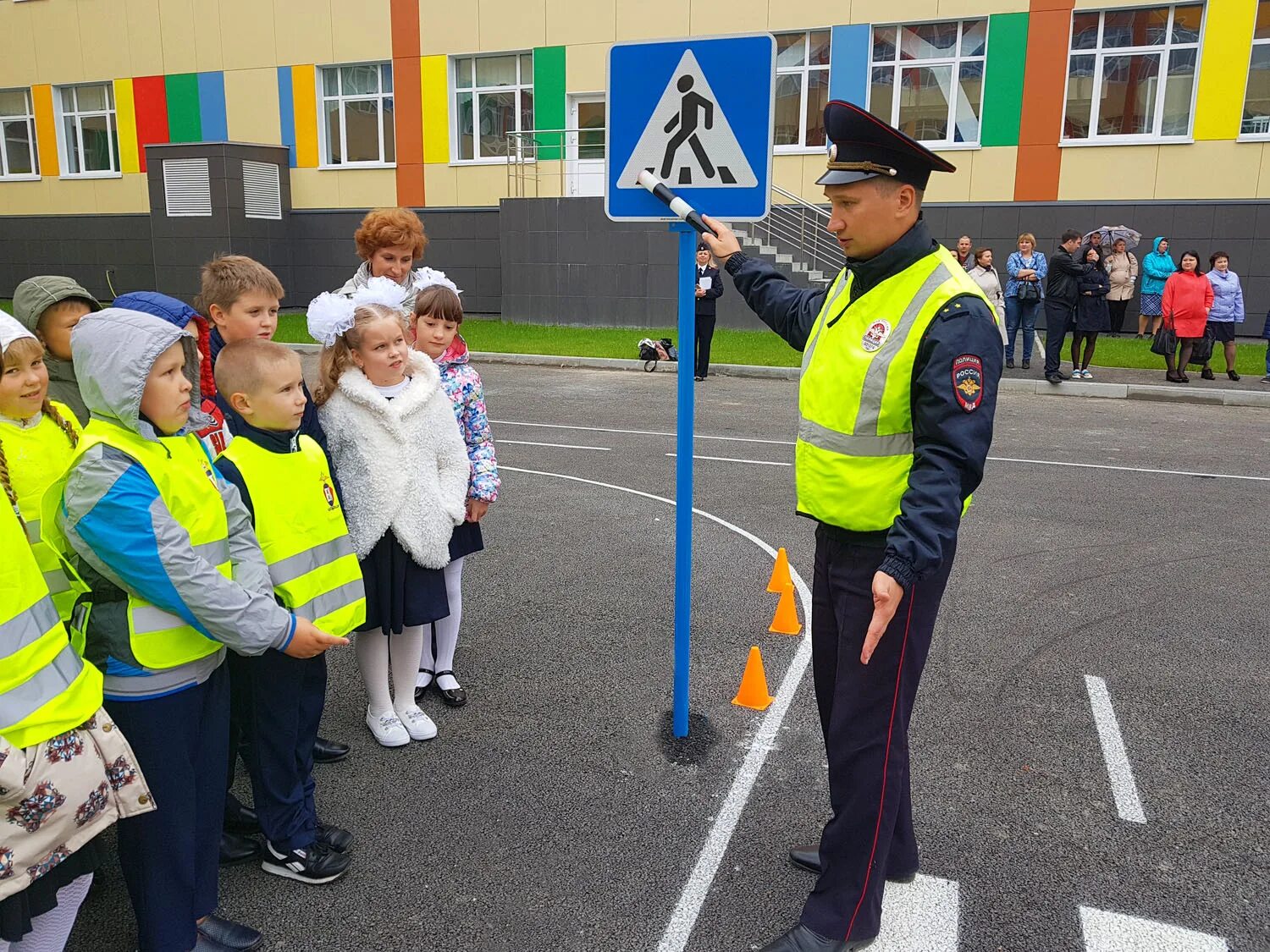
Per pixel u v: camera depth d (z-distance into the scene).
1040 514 7.03
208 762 2.54
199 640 2.42
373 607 3.51
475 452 3.96
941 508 2.20
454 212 20.66
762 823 3.26
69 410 2.84
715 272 13.77
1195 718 4.01
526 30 19.58
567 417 11.04
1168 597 5.37
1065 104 16.95
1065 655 4.62
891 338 2.34
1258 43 15.70
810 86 18.34
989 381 2.26
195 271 20.98
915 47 17.61
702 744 3.77
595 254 18.66
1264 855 3.11
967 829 3.24
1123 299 16.31
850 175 2.35
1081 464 8.67
